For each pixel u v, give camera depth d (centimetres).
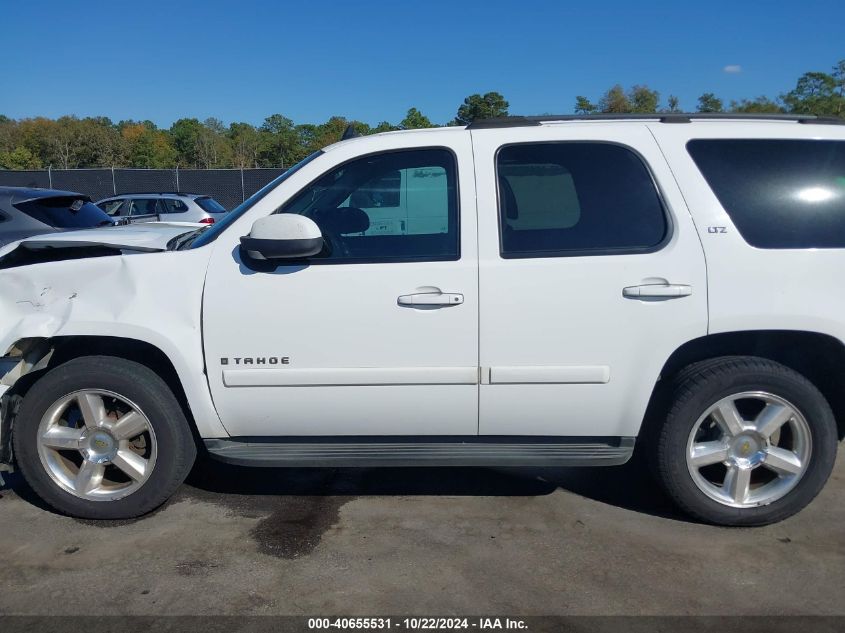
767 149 335
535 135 340
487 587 298
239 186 2523
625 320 322
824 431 335
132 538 341
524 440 348
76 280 340
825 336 325
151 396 341
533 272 322
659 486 354
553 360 326
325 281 326
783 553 325
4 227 736
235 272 331
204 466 432
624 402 331
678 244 322
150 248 371
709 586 298
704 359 343
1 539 339
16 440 346
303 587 299
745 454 342
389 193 339
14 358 345
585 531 347
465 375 328
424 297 322
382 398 333
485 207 330
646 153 334
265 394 335
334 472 424
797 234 325
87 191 2477
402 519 361
